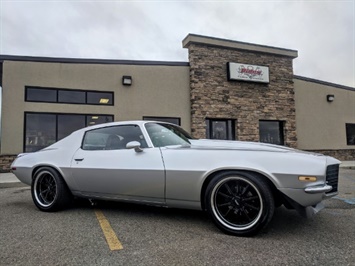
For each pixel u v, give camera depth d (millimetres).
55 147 4090
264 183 2693
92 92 9641
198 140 3717
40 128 9023
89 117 9547
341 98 13789
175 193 3086
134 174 3270
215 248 2441
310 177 2582
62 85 9273
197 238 2701
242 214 2799
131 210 3838
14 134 8711
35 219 3438
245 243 2557
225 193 2896
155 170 3148
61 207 3830
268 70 11742
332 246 2465
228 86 11109
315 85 13109
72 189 3807
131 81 10000
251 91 11492
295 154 2768
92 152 3705
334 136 13391
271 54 12008
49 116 9156
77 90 9438
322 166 2619
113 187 3465
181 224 3160
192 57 10680
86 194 3729
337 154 13336
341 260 2168
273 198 2691
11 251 2404
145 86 10195
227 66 11117
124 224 3180
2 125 8641
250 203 2768
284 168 2654
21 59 8945
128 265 2115
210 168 2895
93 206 4090
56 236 2791
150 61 10320
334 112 13500
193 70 10633
